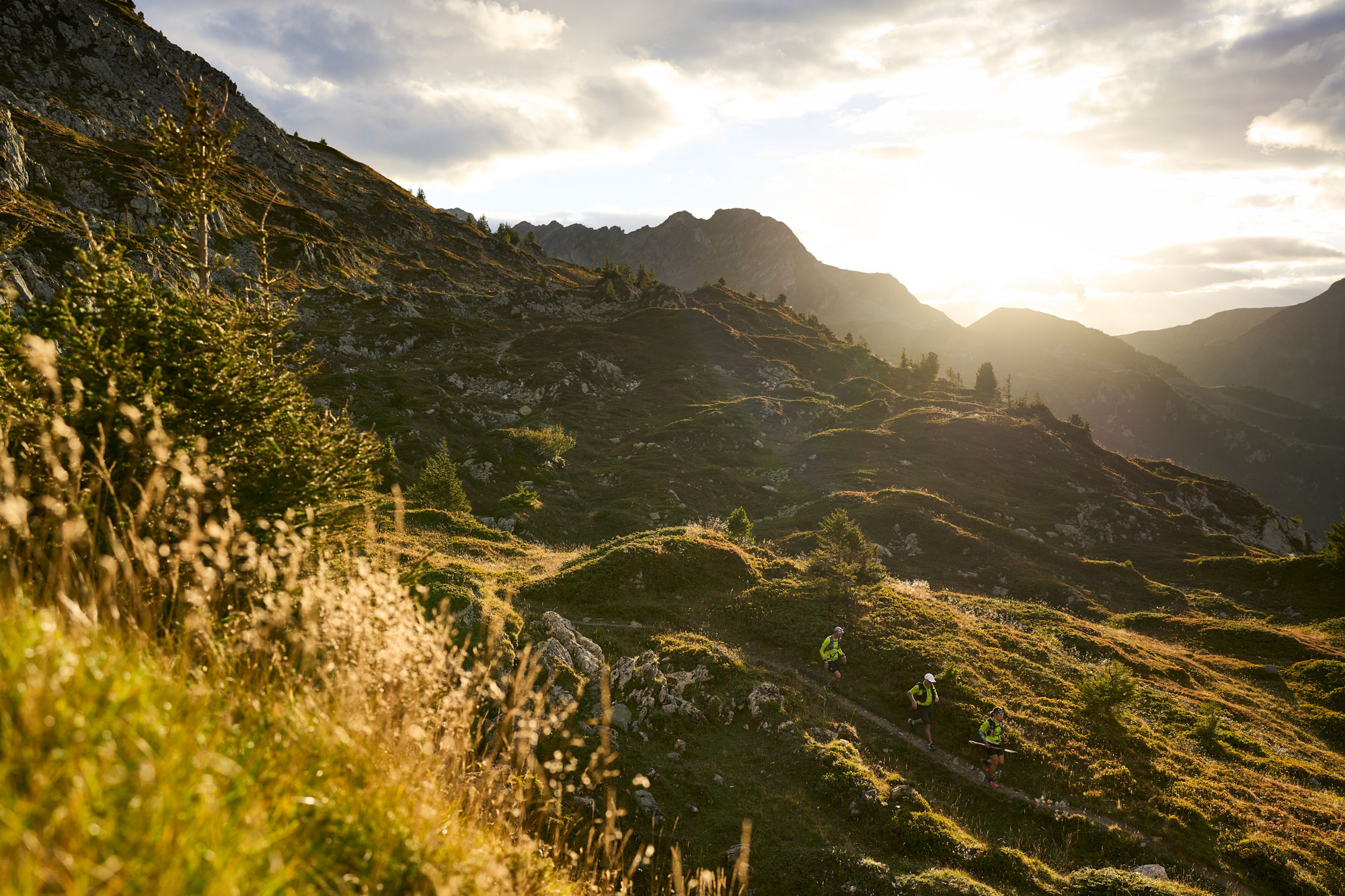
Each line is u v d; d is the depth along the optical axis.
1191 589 58.00
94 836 1.83
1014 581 49.66
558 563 29.70
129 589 3.53
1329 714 29.30
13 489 3.57
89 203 76.31
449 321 112.38
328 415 9.57
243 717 3.38
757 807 14.64
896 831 14.27
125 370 7.03
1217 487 102.81
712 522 52.69
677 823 13.59
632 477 65.25
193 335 8.32
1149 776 17.69
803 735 17.48
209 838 2.14
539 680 15.48
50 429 5.43
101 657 2.71
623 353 113.81
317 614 4.09
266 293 9.88
